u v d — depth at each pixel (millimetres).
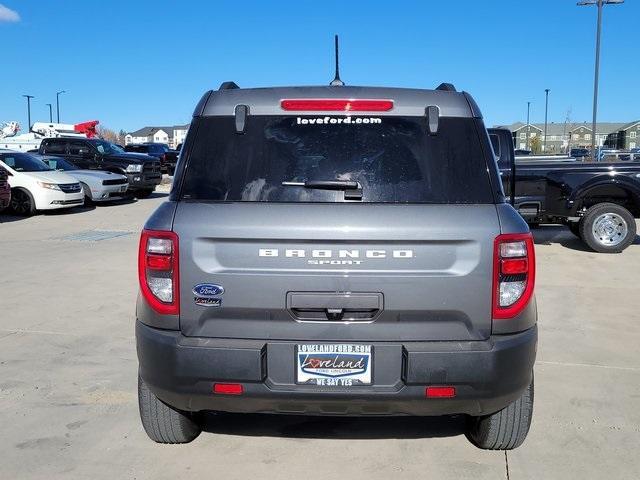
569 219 10711
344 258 2779
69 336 5633
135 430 3773
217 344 2826
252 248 2807
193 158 3014
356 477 3252
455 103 3086
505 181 10570
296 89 3125
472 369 2781
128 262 9305
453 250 2793
